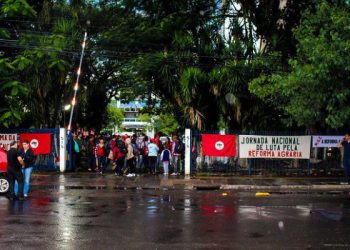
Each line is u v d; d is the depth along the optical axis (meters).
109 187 17.25
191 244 8.09
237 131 22.17
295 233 9.07
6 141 21.69
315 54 16.88
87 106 31.06
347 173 18.42
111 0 29.08
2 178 14.38
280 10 24.59
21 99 23.53
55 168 22.06
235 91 22.42
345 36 16.98
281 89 19.33
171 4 25.48
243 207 12.52
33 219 10.40
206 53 23.64
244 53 23.33
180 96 23.17
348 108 17.80
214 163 21.50
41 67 23.58
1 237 8.55
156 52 23.69
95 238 8.51
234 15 25.39
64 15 28.11
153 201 13.71
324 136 21.42
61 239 8.41
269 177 20.64
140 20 26.09
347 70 16.80
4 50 23.70
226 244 8.10
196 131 21.55
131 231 9.16
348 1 19.02
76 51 26.00
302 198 14.67
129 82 31.86
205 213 11.45
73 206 12.48
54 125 27.28
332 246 8.03
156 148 22.02
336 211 11.83
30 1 25.86
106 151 23.05
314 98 18.39
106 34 26.31
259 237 8.69
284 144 21.38
